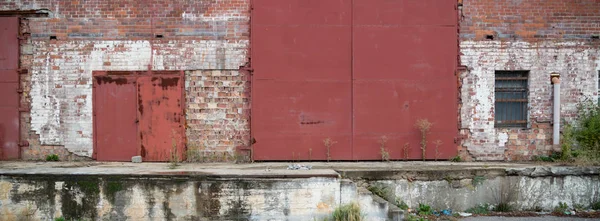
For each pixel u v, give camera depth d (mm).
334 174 6930
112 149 8586
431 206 7777
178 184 6867
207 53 8523
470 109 8711
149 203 6879
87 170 7242
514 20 8711
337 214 6676
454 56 8664
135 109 8547
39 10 8539
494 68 8703
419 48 8648
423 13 8633
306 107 8578
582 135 8445
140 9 8508
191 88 8547
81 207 6898
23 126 8641
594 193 7977
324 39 8555
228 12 8523
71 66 8562
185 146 8547
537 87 8727
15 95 8602
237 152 8570
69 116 8594
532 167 7906
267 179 6895
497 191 7871
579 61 8734
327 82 8578
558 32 8727
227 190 6875
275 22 8500
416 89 8664
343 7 8562
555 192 7934
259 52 8500
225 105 8547
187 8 8516
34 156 8633
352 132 8625
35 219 6930
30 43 8570
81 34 8531
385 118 8656
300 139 8586
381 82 8633
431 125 8680
